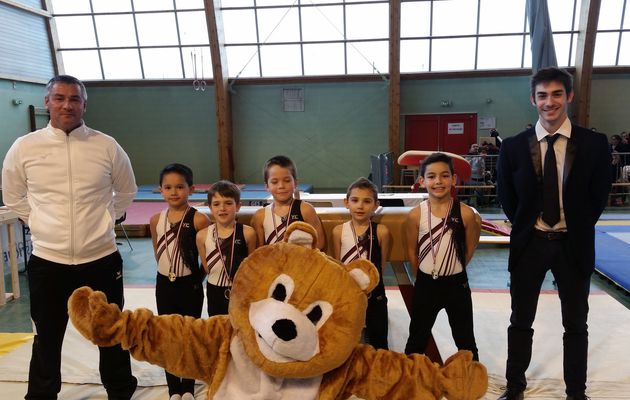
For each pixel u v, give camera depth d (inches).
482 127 432.5
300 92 444.8
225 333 51.4
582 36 381.4
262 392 46.9
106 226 76.1
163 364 51.3
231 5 409.4
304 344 42.4
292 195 83.3
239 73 437.1
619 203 354.6
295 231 51.9
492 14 402.3
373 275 47.2
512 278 79.2
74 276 74.2
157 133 459.5
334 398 48.0
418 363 49.5
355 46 423.8
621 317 118.8
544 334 109.9
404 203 184.1
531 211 75.3
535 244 75.7
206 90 448.5
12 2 372.2
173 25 422.0
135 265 197.8
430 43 418.3
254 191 381.1
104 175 75.5
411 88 435.8
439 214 79.5
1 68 367.9
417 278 81.8
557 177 72.7
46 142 72.0
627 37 398.3
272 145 454.9
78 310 49.4
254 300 46.3
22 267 188.9
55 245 72.5
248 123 452.1
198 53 433.1
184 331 51.0
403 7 406.6
